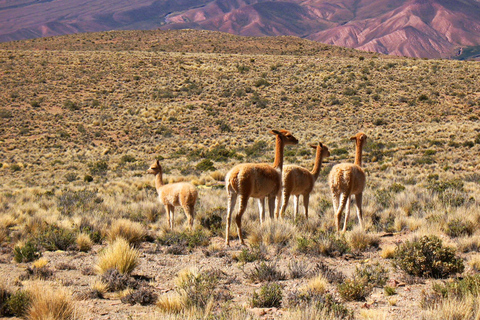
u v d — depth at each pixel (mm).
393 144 64562
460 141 62844
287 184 16016
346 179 14906
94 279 10141
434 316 7047
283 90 108562
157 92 105500
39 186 43656
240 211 13562
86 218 18031
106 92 104562
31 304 7480
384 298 8469
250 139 76250
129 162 62469
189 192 16172
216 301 8375
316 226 16016
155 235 16234
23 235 15953
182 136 81000
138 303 8469
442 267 9945
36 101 95375
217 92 107625
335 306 7355
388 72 118812
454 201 19875
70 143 75750
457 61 131125
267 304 8102
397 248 11023
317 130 81250
